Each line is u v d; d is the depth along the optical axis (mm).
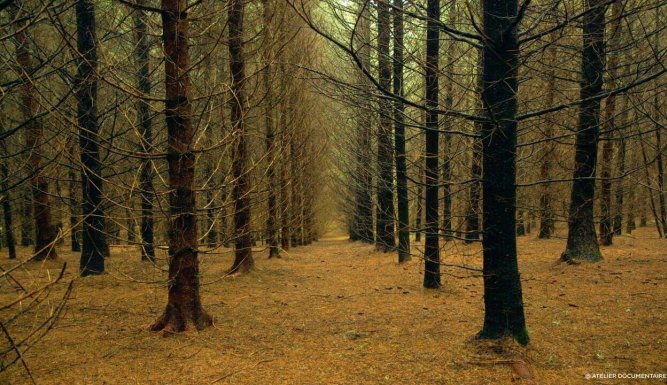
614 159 12703
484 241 4891
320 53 12875
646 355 4488
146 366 4914
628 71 6902
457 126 6977
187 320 6125
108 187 9086
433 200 8148
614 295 6930
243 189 9375
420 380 4367
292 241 26000
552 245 13328
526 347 4730
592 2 5449
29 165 6125
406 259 12617
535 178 12094
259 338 5980
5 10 5395
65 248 21000
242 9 7820
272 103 10094
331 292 9312
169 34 5895
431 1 6996
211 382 4488
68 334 5973
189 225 6090
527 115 4711
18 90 5422
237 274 10562
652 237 16594
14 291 8094
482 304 7461
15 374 4621
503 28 4668
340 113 15289
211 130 7789
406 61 6328
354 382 4438
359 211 17031
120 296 8109
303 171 16172
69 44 4621
